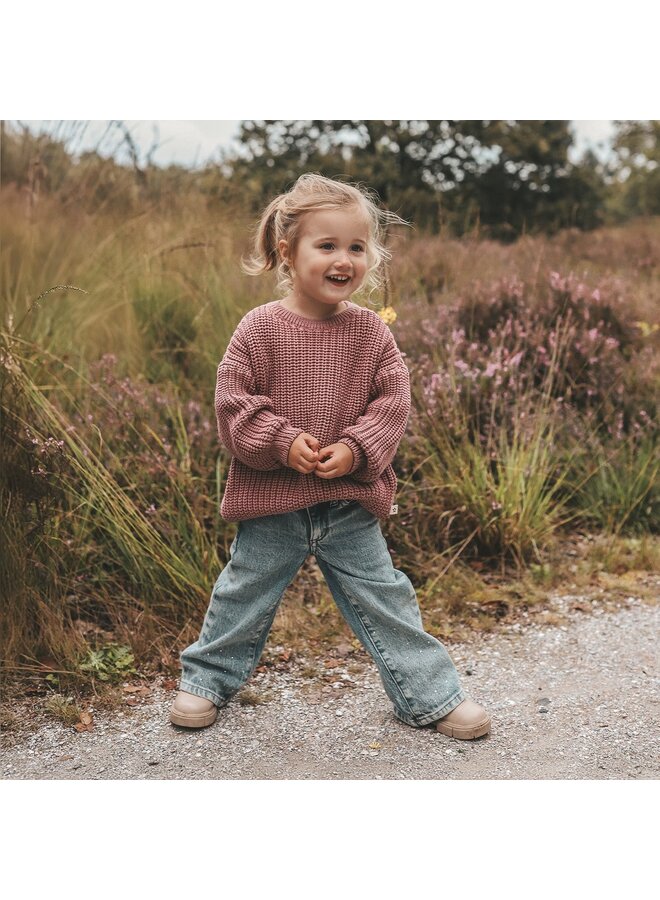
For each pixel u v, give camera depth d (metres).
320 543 2.43
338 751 2.41
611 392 4.48
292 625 3.12
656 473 4.09
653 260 6.12
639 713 2.59
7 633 2.85
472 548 3.64
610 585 3.50
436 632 3.14
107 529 3.12
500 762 2.35
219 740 2.47
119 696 2.70
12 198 5.10
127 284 4.61
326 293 2.29
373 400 2.42
